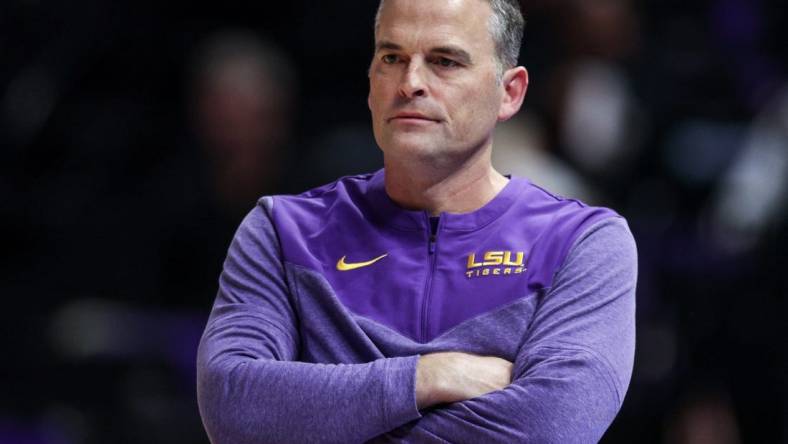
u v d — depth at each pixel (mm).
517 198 10484
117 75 25484
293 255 10359
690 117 24391
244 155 20328
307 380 9523
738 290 20109
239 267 10469
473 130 10117
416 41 9938
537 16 23875
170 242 20547
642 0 26297
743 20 26938
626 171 22406
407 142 9977
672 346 20078
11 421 18766
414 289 10102
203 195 20531
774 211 20812
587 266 10117
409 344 9906
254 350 9914
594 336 9812
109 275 21297
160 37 25797
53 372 19562
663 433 19312
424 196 10375
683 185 23531
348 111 25641
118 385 19469
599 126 20891
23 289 21141
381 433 9477
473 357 9734
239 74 20391
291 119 23406
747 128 24016
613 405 9688
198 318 20016
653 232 22172
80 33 25203
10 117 24000
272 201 10758
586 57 21453
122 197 23156
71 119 24438
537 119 19781
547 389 9438
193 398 19297
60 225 22438
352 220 10461
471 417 9406
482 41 10078
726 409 19625
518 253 10172
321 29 26656
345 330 10055
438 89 9953
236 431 9586
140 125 24625
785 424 19469
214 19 26375
